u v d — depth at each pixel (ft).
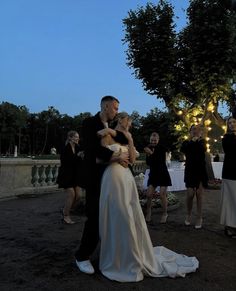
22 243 20.11
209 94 58.90
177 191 50.57
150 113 166.71
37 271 15.64
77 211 29.25
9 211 30.71
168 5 61.26
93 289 13.82
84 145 16.19
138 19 61.82
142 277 14.97
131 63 63.31
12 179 40.81
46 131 341.21
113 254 15.10
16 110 319.88
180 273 15.37
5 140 322.96
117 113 16.72
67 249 18.99
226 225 22.81
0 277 14.90
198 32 57.36
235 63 58.39
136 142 167.43
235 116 27.14
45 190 45.44
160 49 60.70
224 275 15.84
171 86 63.26
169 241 21.47
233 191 22.67
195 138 25.39
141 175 42.32
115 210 15.11
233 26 56.59
